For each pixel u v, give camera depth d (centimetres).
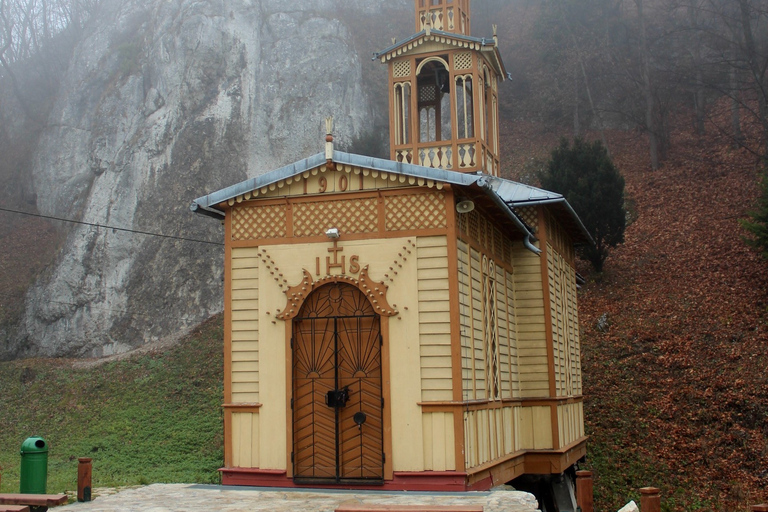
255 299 1332
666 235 3259
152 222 3644
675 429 2236
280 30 4241
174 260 3534
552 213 1828
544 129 4362
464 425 1215
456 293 1232
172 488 1262
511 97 4666
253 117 3944
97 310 3475
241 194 1349
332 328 1291
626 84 4241
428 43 1880
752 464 2027
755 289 2744
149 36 4225
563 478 1697
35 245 3975
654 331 2697
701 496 1941
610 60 4444
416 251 1262
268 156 3906
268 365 1305
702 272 2948
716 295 2784
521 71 4750
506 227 1603
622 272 3111
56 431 2561
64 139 4172
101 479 1766
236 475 1294
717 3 4444
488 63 1947
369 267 1277
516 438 1573
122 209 3703
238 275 1346
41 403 2825
